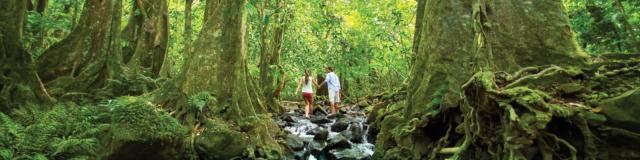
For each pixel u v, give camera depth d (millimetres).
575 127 5078
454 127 6789
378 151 7832
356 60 22156
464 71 7055
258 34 17609
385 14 18453
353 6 19969
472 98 5676
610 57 6832
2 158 5449
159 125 6523
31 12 11836
